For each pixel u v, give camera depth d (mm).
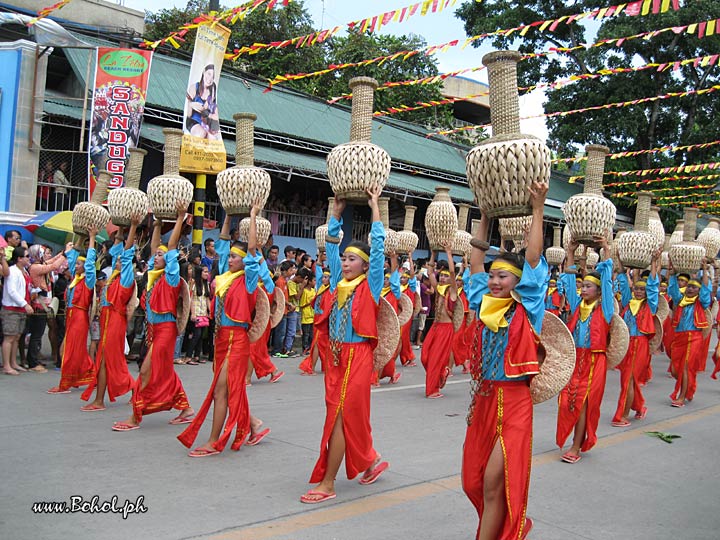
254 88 18328
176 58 17500
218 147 13023
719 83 21359
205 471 5562
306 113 18594
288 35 23109
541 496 5402
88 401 8141
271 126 16922
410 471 5816
